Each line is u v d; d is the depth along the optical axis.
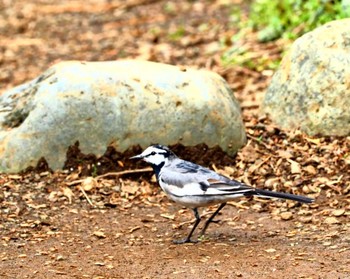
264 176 13.88
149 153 11.95
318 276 10.08
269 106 15.46
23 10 28.86
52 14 28.05
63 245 11.65
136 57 22.28
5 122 14.20
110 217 12.76
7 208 12.88
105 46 23.84
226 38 21.94
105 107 13.70
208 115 13.98
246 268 10.46
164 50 22.41
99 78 13.85
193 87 14.12
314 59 14.67
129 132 13.74
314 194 13.24
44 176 13.72
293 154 14.32
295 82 14.90
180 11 26.16
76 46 24.28
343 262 10.52
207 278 10.16
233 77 19.09
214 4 26.16
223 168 14.09
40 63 22.91
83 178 13.73
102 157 13.80
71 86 13.77
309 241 11.47
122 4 28.14
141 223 12.55
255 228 12.18
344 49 14.53
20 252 11.38
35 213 12.78
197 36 23.11
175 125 13.84
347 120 14.38
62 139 13.72
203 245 11.50
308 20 20.12
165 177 11.59
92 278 10.34
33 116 13.79
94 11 27.88
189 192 11.30
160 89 13.92
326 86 14.47
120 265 10.78
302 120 14.78
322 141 14.48
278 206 13.00
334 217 12.34
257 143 14.71
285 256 10.87
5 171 13.84
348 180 13.48
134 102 13.75
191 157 14.00
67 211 12.91
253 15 22.34
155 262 10.85
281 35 20.89
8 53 23.95
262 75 19.00
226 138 14.20
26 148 13.74
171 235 12.02
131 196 13.47
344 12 17.62
